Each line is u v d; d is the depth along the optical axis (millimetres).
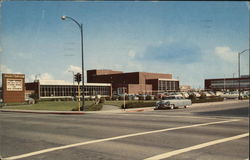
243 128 12195
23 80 50094
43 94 71688
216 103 39344
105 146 8695
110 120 17000
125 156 7367
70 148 8477
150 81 88250
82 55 28078
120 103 41281
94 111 26469
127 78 89438
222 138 9648
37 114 24750
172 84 83188
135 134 10961
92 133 11500
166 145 8641
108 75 93562
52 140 9922
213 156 7121
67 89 77562
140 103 31672
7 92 47594
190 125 13547
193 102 39625
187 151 7754
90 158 7223
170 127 12898
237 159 6777
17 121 17266
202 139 9539
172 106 29000
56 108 32750
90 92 83000
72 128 13305
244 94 52938
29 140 9945
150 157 7203
